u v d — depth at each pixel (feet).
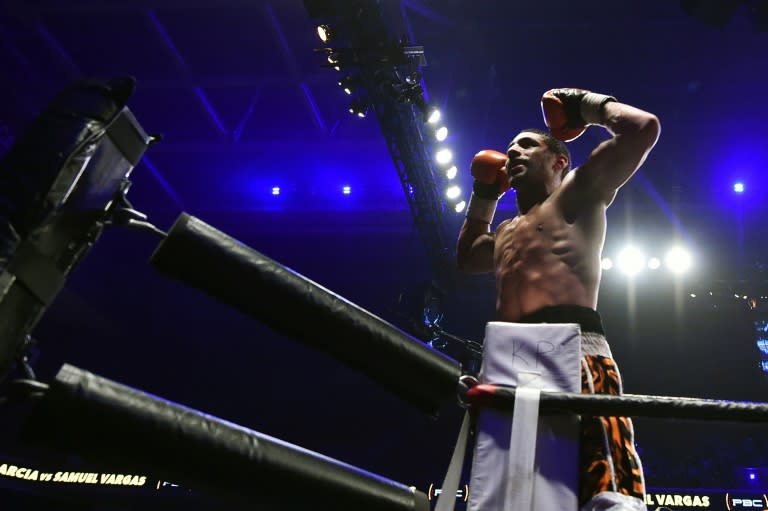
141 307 58.34
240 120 49.42
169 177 54.95
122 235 56.70
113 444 3.94
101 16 41.22
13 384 3.80
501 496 5.73
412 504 5.01
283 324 5.05
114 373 57.41
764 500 40.40
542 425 5.94
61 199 4.05
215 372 57.93
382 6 37.01
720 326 48.37
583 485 5.85
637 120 7.07
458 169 50.06
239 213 56.65
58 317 54.65
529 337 6.32
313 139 49.39
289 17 39.75
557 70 45.06
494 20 41.27
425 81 44.52
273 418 55.88
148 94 47.26
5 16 40.11
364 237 57.57
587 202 7.49
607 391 6.41
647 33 41.57
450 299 41.32
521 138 8.52
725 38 40.98
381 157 51.16
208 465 4.23
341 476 4.77
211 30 42.14
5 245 3.78
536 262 7.34
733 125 46.50
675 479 44.04
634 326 49.26
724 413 5.32
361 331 5.14
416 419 52.34
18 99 43.55
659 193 49.65
